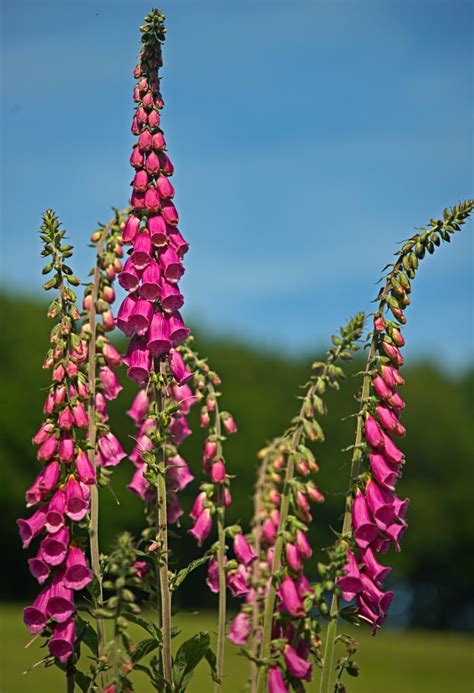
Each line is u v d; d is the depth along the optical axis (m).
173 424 6.21
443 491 77.75
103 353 5.60
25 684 14.62
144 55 5.38
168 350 5.16
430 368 87.12
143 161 5.32
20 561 60.94
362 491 4.92
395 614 83.56
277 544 4.66
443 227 5.05
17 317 70.31
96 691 4.74
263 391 75.00
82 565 4.66
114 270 5.69
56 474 4.83
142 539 5.77
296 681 4.66
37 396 65.00
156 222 5.27
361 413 4.97
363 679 25.69
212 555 5.62
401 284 5.03
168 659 5.03
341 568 4.54
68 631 4.63
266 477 6.21
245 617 5.65
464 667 32.38
